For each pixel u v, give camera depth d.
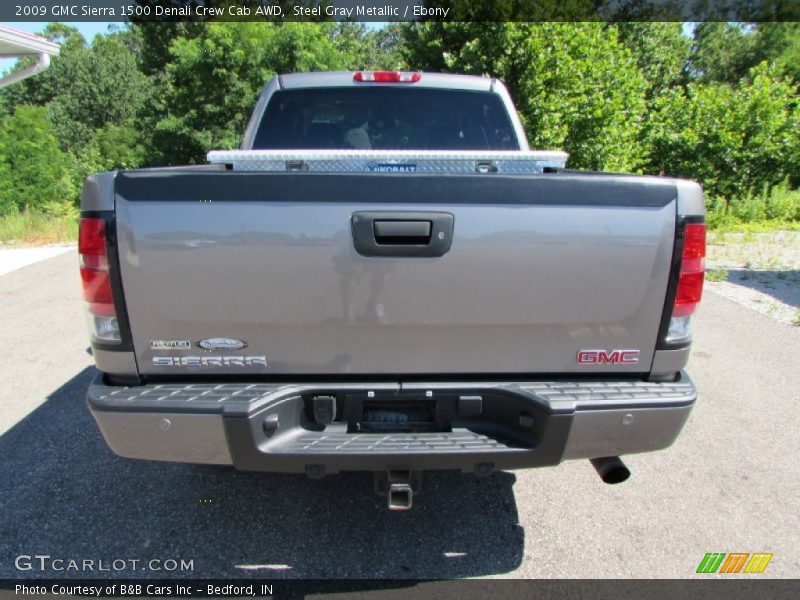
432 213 2.12
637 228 2.18
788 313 6.49
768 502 3.09
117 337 2.18
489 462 2.22
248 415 2.09
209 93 17.52
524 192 2.14
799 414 4.09
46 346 5.49
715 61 30.97
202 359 2.22
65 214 14.24
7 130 14.89
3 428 3.85
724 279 8.04
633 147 12.21
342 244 2.12
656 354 2.30
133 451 2.20
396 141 3.88
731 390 4.49
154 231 2.09
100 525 2.85
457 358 2.28
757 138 13.01
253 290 2.14
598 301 2.22
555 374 2.33
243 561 2.62
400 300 2.18
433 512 2.99
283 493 3.11
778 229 12.30
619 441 2.26
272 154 2.73
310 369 2.26
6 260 9.55
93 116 36.41
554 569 2.59
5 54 10.87
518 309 2.21
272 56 17.19
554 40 9.92
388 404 2.31
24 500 3.04
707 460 3.50
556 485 3.24
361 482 3.22
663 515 2.97
